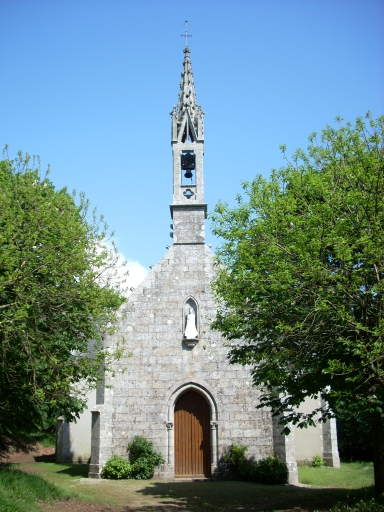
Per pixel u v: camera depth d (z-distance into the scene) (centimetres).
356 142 1576
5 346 1619
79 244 1705
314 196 1609
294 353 1583
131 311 2653
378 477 1642
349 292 1423
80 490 2052
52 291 1612
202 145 2919
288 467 2367
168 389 2550
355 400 1542
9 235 1561
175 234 2784
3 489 1516
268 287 1568
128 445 2483
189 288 2689
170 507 1808
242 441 2483
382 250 1359
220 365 2572
